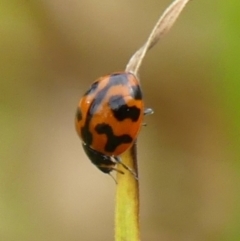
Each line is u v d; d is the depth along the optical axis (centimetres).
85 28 11
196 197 10
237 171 9
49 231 10
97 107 8
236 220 9
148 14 11
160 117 11
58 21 11
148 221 10
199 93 11
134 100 8
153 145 11
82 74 11
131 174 7
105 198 10
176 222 10
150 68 11
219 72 9
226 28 9
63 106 11
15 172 10
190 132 10
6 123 11
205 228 10
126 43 11
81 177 10
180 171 10
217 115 10
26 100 11
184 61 11
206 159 10
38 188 10
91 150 8
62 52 11
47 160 11
